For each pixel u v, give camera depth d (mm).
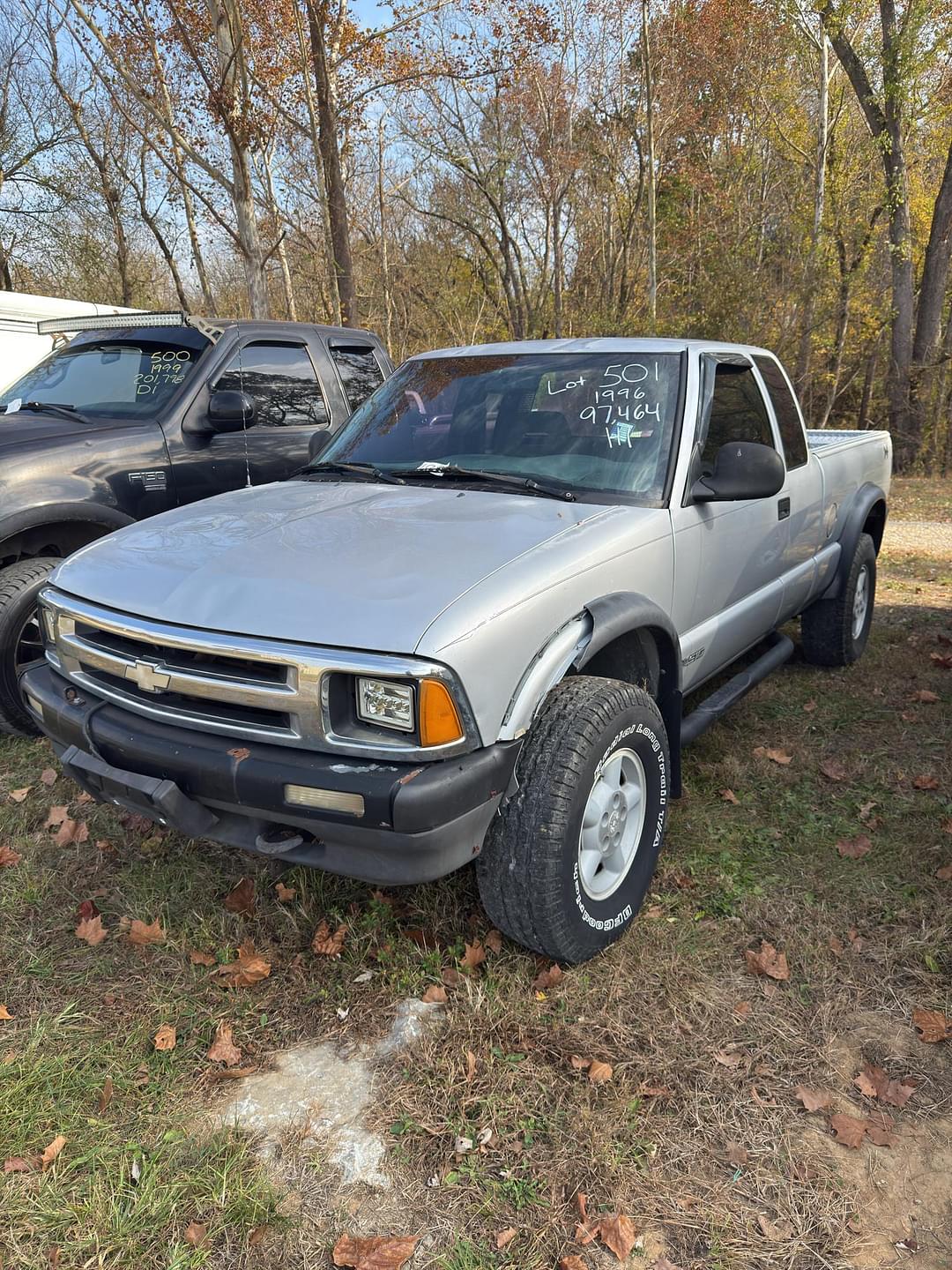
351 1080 2463
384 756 2354
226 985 2824
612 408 3660
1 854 3596
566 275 30031
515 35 18938
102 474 4711
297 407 5777
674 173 26531
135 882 3373
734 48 22531
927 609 7242
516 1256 1978
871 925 3115
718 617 3922
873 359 24312
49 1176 2160
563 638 2725
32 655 4539
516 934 2750
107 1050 2557
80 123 21672
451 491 3418
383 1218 2068
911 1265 1970
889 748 4504
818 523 5000
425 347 29531
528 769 2621
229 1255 1985
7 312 9211
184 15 13039
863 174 21203
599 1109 2348
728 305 20375
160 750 2582
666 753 3145
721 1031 2621
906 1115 2361
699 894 3289
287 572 2686
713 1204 2100
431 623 2396
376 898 3172
